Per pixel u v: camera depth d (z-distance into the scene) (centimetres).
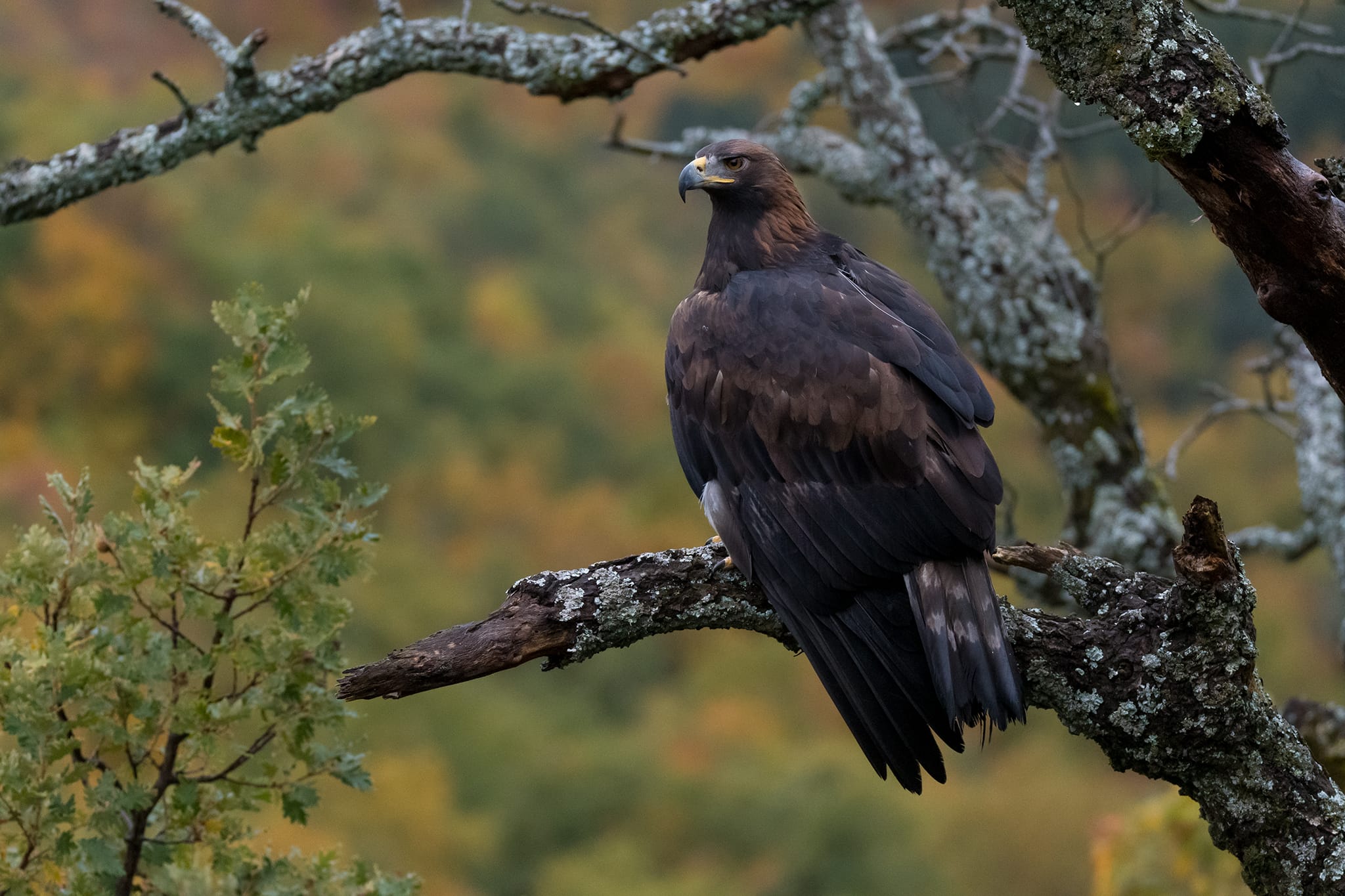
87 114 5888
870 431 719
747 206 862
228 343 5441
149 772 627
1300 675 4169
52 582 595
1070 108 2288
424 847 3756
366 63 955
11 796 580
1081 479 1158
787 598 700
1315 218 580
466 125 7294
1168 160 593
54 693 580
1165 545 1133
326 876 623
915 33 1337
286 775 616
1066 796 4294
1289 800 649
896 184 1203
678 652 5150
